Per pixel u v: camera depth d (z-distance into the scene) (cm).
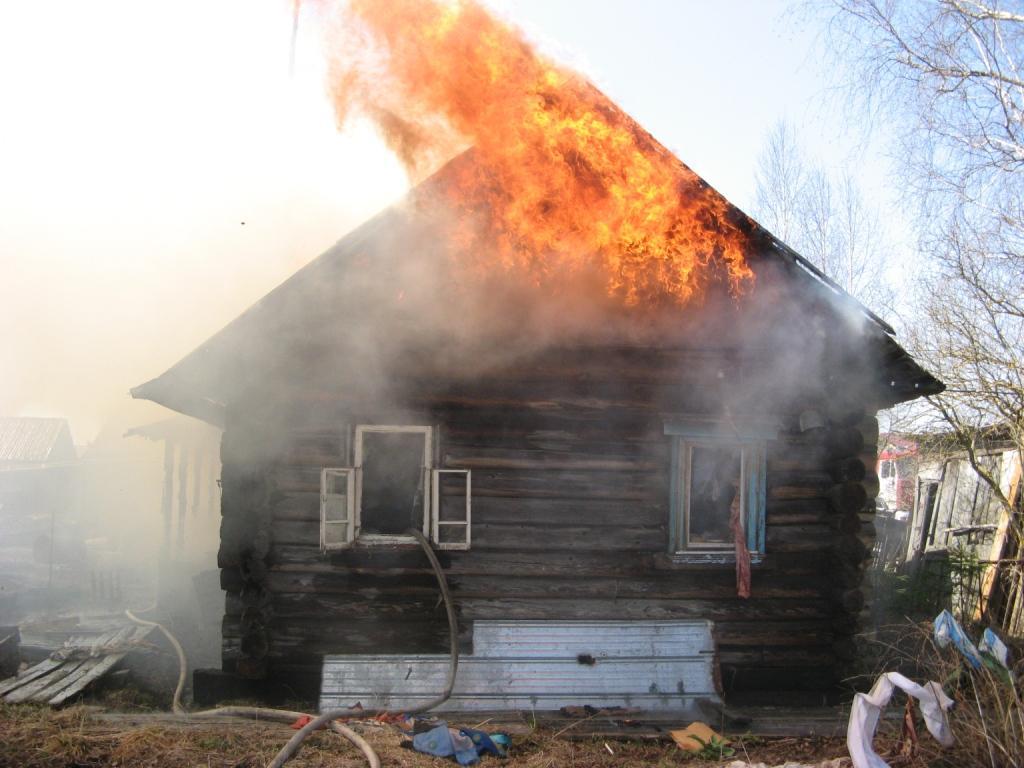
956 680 595
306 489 802
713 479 882
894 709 720
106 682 807
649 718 733
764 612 828
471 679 769
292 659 791
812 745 652
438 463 809
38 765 529
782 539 834
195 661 945
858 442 828
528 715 746
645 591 816
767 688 822
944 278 1207
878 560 1566
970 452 1190
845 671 812
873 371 839
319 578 798
